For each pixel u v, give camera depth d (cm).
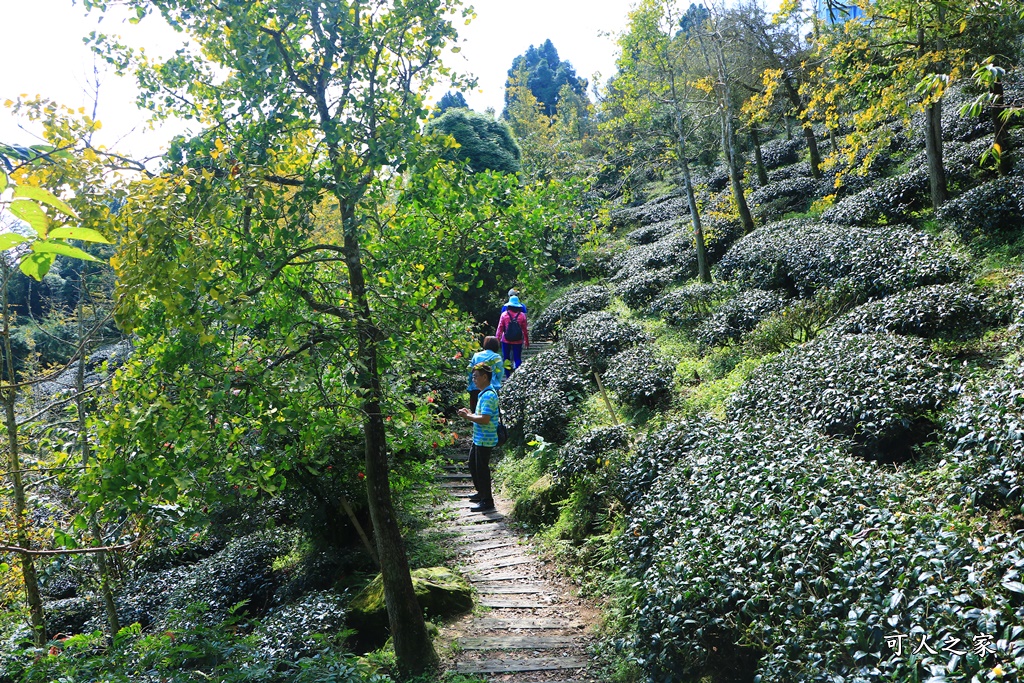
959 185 1552
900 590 405
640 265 2203
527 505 1012
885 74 1355
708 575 527
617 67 1855
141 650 489
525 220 627
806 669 423
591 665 632
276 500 871
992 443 579
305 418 506
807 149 3017
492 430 1052
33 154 174
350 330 537
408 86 568
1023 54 1191
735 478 646
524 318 1488
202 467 477
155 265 391
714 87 1995
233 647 532
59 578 887
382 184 551
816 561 477
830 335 1017
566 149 3075
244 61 487
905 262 1188
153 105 536
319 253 602
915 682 353
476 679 601
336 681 522
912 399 748
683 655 525
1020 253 1138
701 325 1399
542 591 808
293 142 540
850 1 1353
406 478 914
